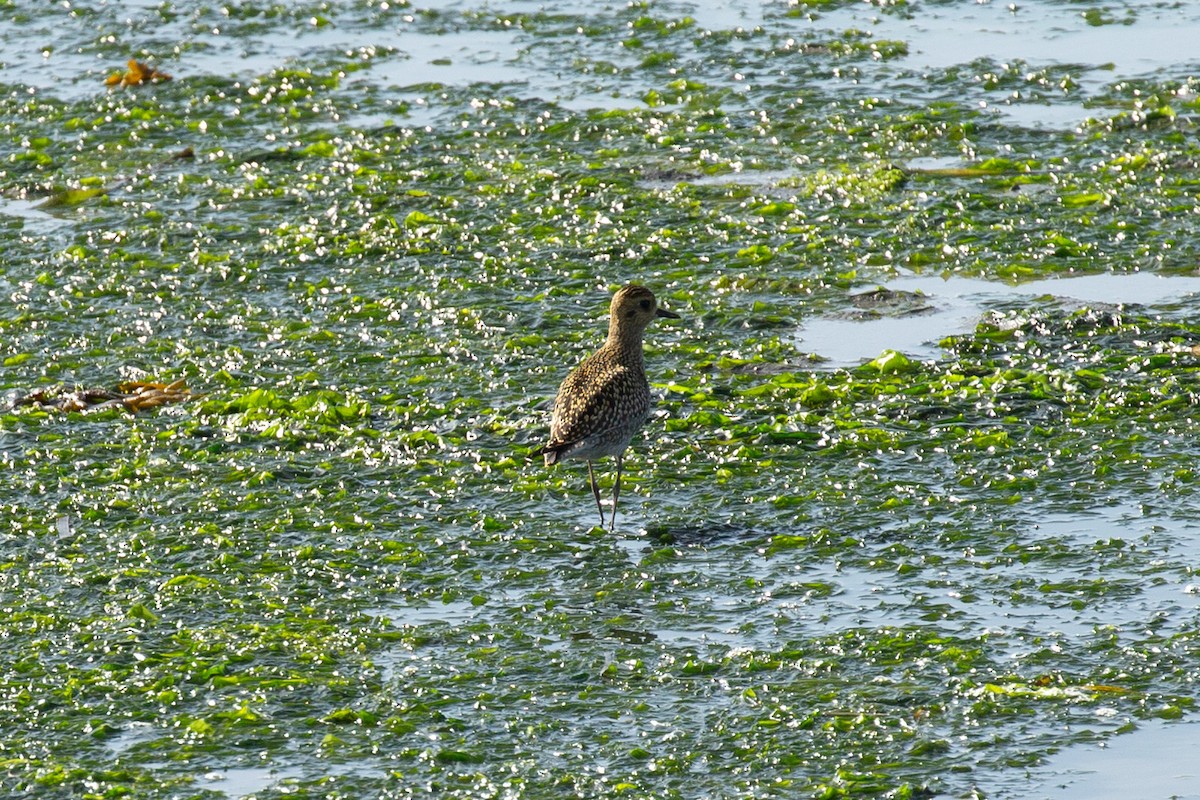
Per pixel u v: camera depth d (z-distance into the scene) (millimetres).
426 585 12234
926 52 27062
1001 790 9281
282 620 11664
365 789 9492
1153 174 21281
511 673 10867
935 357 16500
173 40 29766
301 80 27172
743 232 20203
